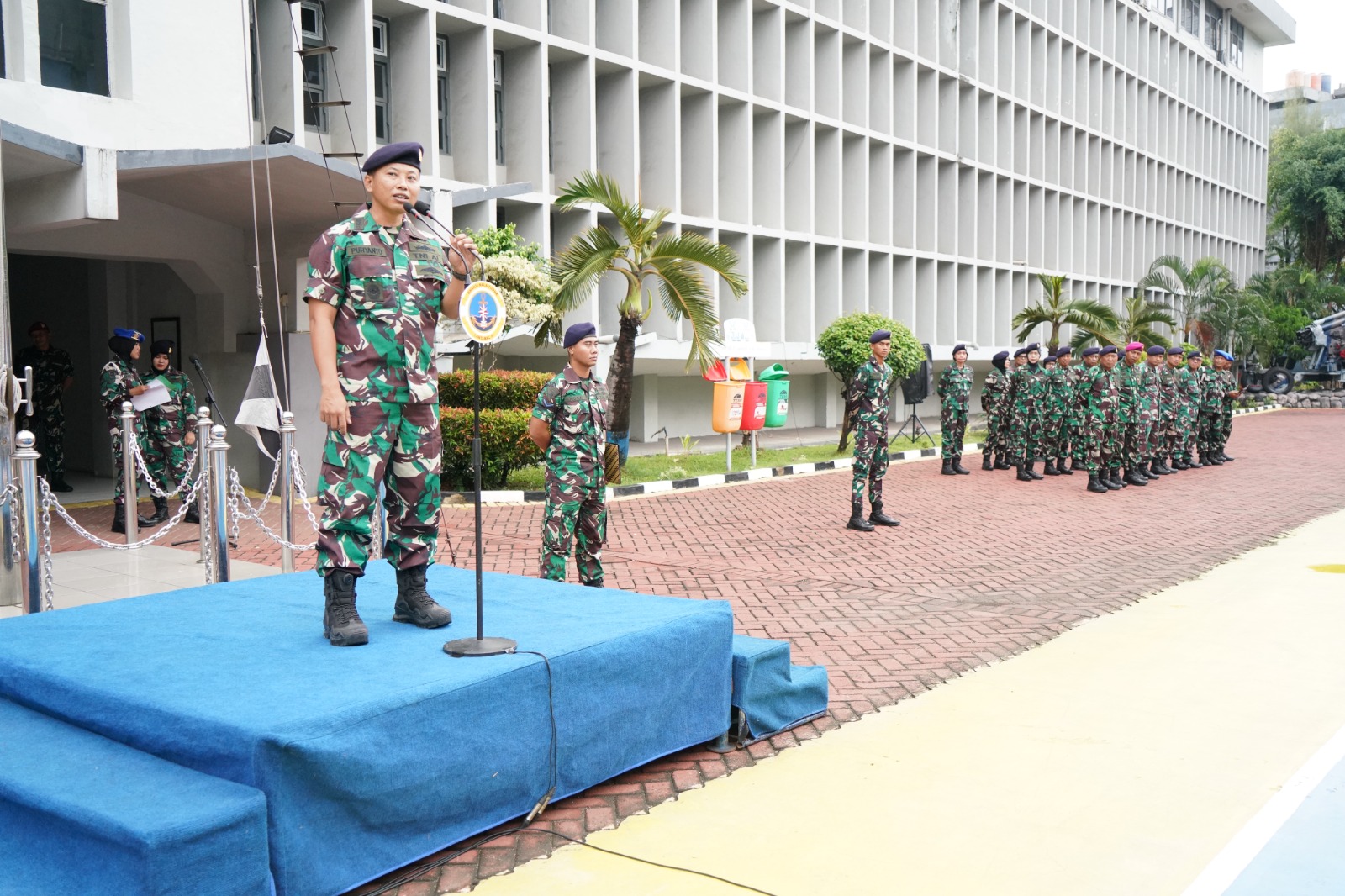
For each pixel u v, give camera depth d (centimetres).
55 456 1454
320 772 350
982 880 383
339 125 1767
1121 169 4475
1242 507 1488
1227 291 4166
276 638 473
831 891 376
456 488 1531
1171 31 4831
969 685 635
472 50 1995
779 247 2703
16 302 1753
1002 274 3769
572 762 445
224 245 1476
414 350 474
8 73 1277
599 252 1608
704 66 2508
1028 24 3803
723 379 1800
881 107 3152
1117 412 1655
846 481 1809
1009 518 1381
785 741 540
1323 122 6444
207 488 852
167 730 370
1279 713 573
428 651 445
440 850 402
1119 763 499
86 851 330
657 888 380
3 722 416
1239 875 383
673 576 995
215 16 1459
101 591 845
